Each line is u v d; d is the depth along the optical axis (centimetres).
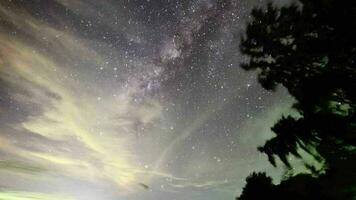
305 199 237
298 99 262
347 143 235
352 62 241
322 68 255
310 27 259
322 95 249
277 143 266
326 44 250
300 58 263
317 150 246
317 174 251
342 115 241
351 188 223
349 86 241
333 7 245
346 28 241
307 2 261
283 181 258
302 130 254
